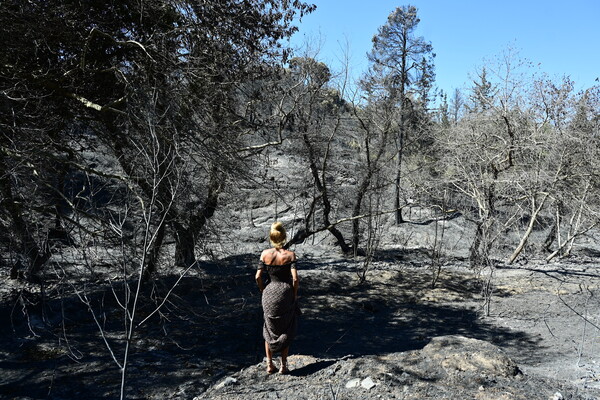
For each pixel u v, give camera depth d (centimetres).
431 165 2070
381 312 1146
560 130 1750
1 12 755
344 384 479
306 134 1659
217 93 1056
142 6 898
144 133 809
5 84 830
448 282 1448
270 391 477
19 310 934
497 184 1764
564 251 2238
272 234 537
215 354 766
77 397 582
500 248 1917
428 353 559
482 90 1856
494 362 520
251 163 1213
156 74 932
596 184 1858
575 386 490
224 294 1204
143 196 758
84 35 909
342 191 1836
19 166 736
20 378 648
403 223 2588
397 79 2662
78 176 962
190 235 993
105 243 776
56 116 938
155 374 655
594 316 1058
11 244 792
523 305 1185
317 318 1084
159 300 1077
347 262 1806
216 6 1038
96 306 1004
